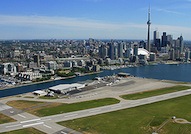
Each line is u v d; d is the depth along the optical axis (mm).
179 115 173250
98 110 184125
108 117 167625
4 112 178125
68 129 145625
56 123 155625
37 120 161125
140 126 151250
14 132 141250
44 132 141125
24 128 147375
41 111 180625
